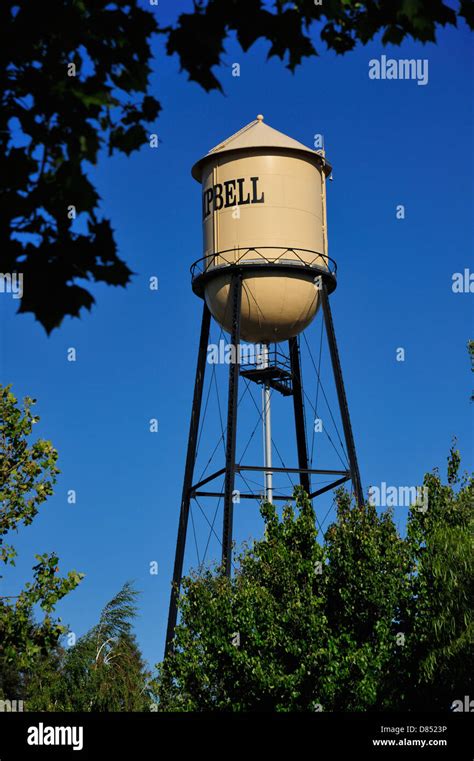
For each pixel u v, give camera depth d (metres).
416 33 10.37
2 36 9.27
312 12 10.48
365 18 10.85
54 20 9.33
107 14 9.82
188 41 9.85
